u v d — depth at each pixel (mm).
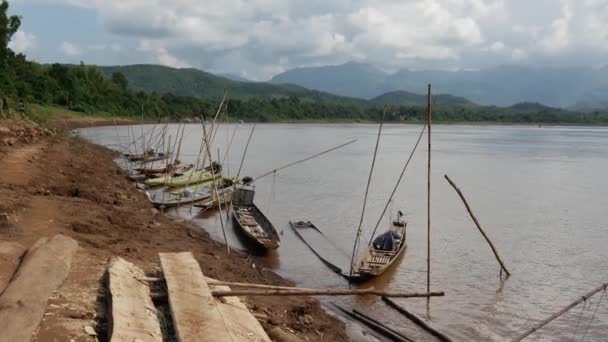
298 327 13875
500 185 49438
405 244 27578
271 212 35438
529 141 117812
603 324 18094
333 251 26047
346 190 45000
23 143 36969
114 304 9125
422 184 49469
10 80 72062
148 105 135375
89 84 125438
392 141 109500
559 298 20453
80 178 29891
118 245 15852
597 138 133750
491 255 26125
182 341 8039
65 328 8438
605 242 28812
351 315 17469
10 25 74938
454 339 16625
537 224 33062
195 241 22500
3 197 18203
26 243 13305
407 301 19547
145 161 49406
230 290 11922
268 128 154750
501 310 19094
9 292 8969
